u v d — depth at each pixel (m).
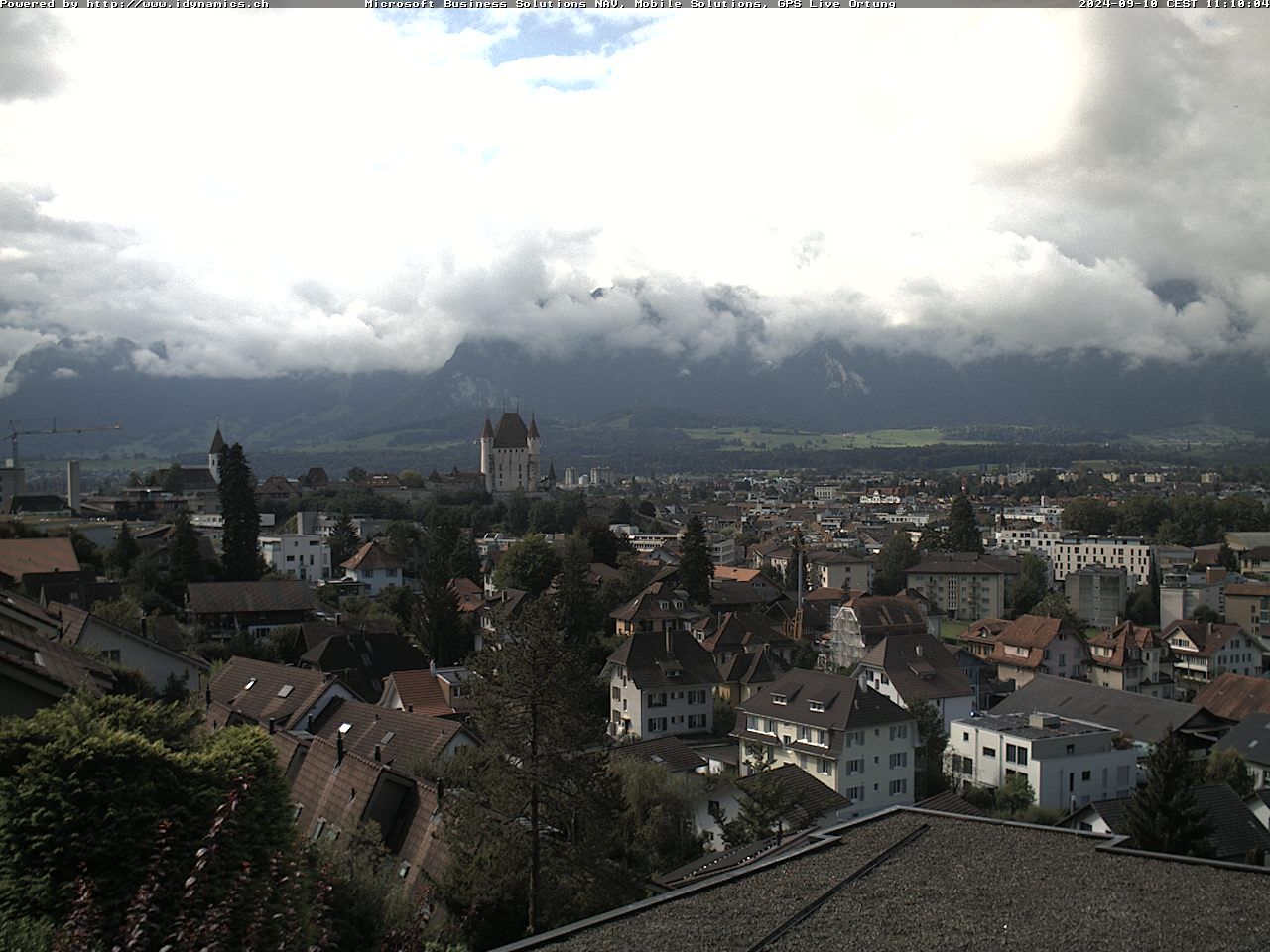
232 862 25.50
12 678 31.08
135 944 19.66
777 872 29.55
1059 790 80.75
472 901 37.16
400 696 76.75
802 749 79.88
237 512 141.88
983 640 151.50
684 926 25.34
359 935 29.72
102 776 25.41
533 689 40.19
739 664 109.44
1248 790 81.81
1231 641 145.88
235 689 70.69
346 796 44.34
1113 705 103.19
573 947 24.30
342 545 188.38
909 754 80.94
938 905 26.62
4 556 105.81
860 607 134.50
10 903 23.73
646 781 59.00
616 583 148.75
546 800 40.34
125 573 131.25
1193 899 27.00
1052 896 27.20
